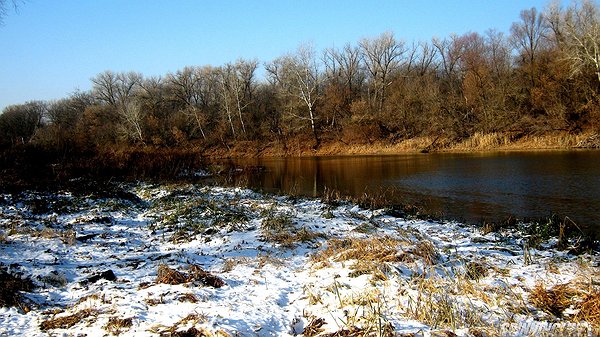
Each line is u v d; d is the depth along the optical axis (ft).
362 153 143.54
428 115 146.61
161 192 60.49
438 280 20.59
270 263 26.35
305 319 16.92
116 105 211.82
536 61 137.90
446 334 14.40
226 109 177.58
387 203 53.16
